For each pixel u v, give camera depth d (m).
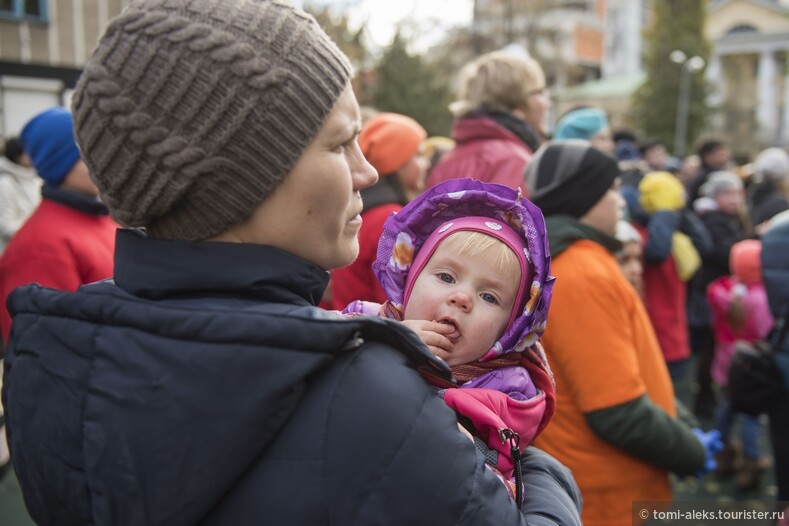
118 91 0.84
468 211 1.30
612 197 2.11
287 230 0.91
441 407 0.88
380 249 1.34
